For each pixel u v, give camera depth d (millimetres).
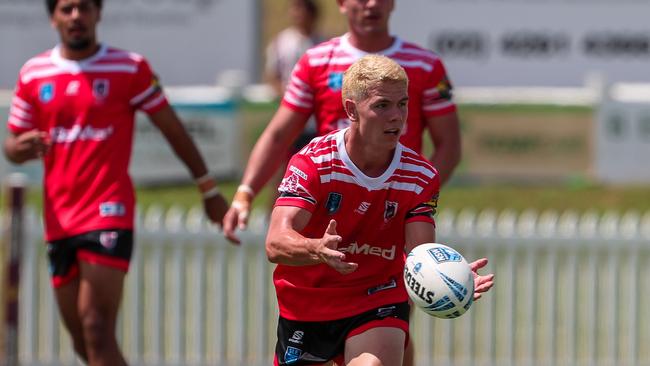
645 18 56562
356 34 22125
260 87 56719
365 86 17016
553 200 51312
